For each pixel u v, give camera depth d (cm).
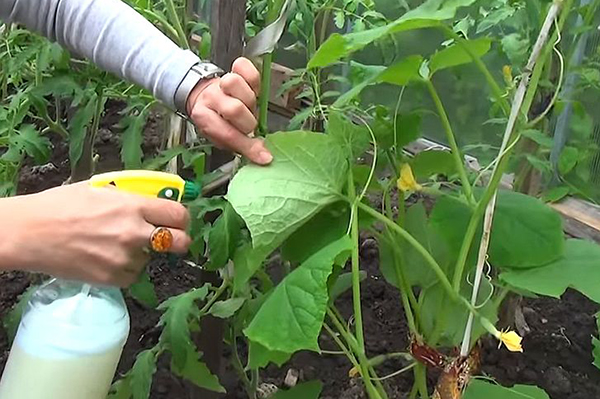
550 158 163
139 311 152
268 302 77
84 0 95
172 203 82
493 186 80
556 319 151
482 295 93
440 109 90
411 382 132
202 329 114
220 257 89
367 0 142
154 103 121
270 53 90
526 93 80
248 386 120
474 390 90
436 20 75
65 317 83
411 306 100
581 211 170
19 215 77
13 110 129
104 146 212
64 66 122
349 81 125
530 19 107
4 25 142
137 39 92
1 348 144
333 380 134
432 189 92
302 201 82
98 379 85
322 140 85
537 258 88
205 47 131
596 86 134
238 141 83
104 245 78
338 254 75
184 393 132
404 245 98
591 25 122
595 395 132
